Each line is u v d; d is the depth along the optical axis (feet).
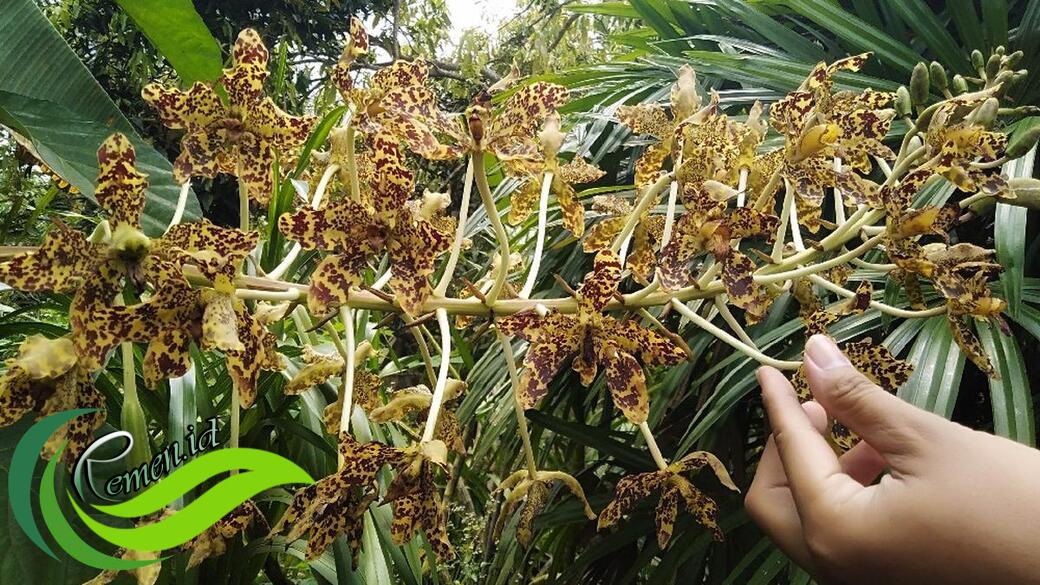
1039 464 0.83
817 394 1.06
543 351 1.25
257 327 1.09
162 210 1.38
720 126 1.45
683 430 2.41
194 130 1.24
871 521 0.91
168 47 1.88
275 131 1.25
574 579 2.19
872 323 1.90
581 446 3.05
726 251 1.24
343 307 1.24
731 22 3.05
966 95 1.29
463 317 1.49
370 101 1.26
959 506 0.83
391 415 1.44
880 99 1.38
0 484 1.13
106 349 1.03
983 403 2.15
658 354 1.23
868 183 1.30
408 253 1.18
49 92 1.61
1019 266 1.60
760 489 1.22
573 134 2.92
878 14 2.65
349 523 1.20
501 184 2.73
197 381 1.88
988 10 2.19
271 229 2.00
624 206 1.62
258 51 1.20
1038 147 2.02
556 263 2.62
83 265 1.01
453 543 3.90
